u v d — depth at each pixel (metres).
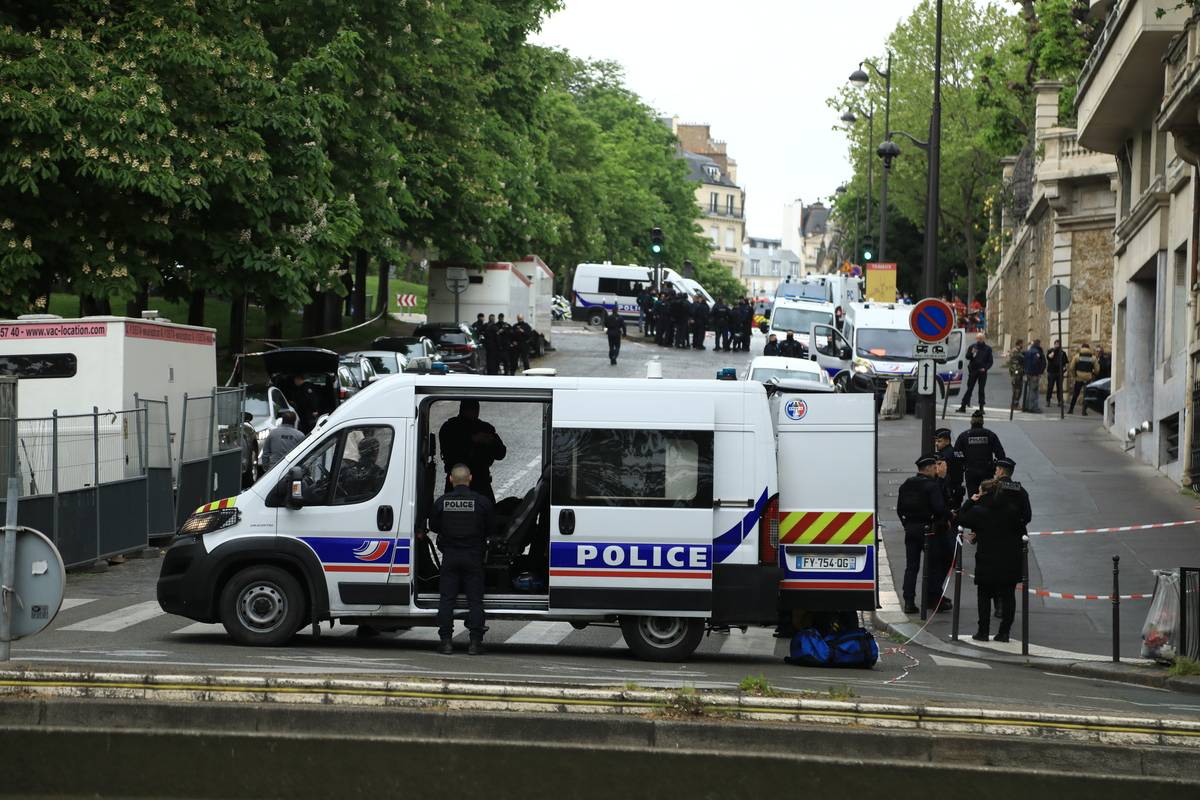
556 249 90.88
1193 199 29.08
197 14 31.38
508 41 58.62
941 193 84.94
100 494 22.30
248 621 14.92
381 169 40.25
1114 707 12.70
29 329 23.53
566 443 14.91
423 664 13.59
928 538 19.69
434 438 16.30
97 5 30.52
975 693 13.34
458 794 10.09
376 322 66.50
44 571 11.07
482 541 14.81
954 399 51.19
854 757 10.05
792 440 15.28
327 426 15.05
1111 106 36.22
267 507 14.92
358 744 10.12
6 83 27.97
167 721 10.30
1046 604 19.86
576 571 14.87
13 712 10.34
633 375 55.16
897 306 48.25
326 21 35.44
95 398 23.44
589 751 10.06
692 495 14.91
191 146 30.25
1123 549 22.62
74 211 30.39
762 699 10.46
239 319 40.78
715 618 14.91
